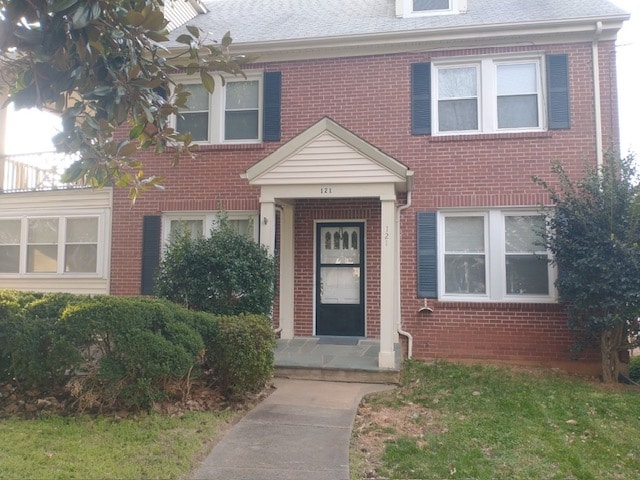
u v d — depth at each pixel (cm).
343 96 1014
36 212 1110
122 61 481
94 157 477
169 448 482
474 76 985
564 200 817
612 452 518
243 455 486
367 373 783
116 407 596
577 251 775
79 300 620
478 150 959
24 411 586
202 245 821
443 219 978
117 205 1071
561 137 935
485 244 960
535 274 939
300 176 852
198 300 798
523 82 969
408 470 467
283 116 1032
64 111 476
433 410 644
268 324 694
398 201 978
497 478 456
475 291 959
